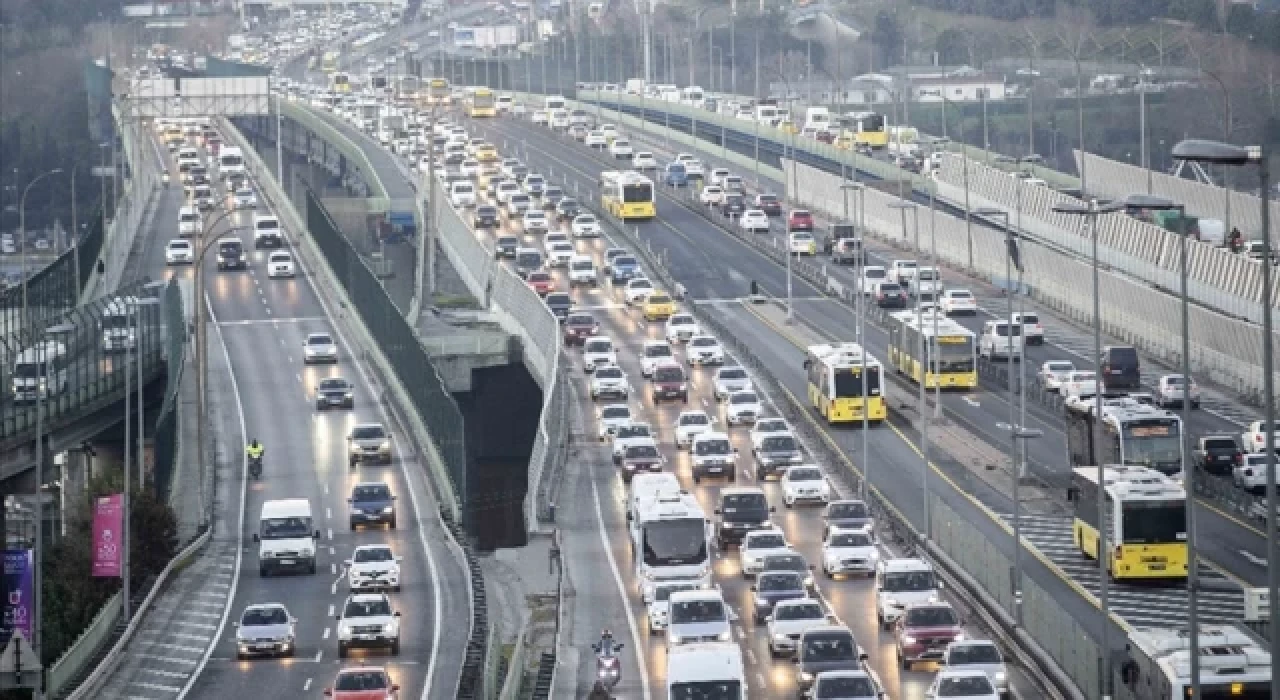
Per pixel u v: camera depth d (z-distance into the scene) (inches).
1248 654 7775.6
